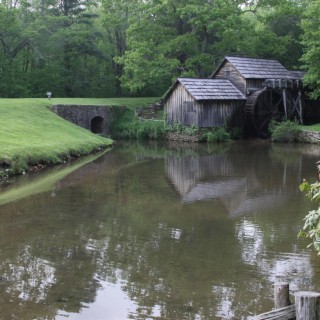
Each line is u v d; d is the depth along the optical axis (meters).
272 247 10.52
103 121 39.47
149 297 8.01
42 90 51.03
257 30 46.31
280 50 42.97
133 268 9.30
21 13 52.56
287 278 8.80
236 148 30.00
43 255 10.02
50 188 17.08
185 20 43.66
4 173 18.77
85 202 14.91
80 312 7.48
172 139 36.81
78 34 51.06
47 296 8.03
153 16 43.62
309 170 20.61
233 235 11.44
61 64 52.66
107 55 54.78
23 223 12.48
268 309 7.57
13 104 32.88
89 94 54.81
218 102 35.66
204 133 34.78
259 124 35.69
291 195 15.73
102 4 49.75
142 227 12.14
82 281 8.66
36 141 24.03
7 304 7.72
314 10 32.69
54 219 12.88
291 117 36.84
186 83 35.38
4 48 49.94
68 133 29.52
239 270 9.18
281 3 43.41
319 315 5.41
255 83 36.56
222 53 43.88
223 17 41.16
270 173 20.02
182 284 8.52
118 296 8.05
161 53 42.19
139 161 24.45
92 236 11.36
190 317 7.31
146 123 39.16
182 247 10.54
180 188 17.12
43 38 50.88
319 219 6.60
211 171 20.88
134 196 15.85
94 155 26.80
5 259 9.75
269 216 13.16
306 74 35.34
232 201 14.99
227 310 7.53
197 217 13.12
